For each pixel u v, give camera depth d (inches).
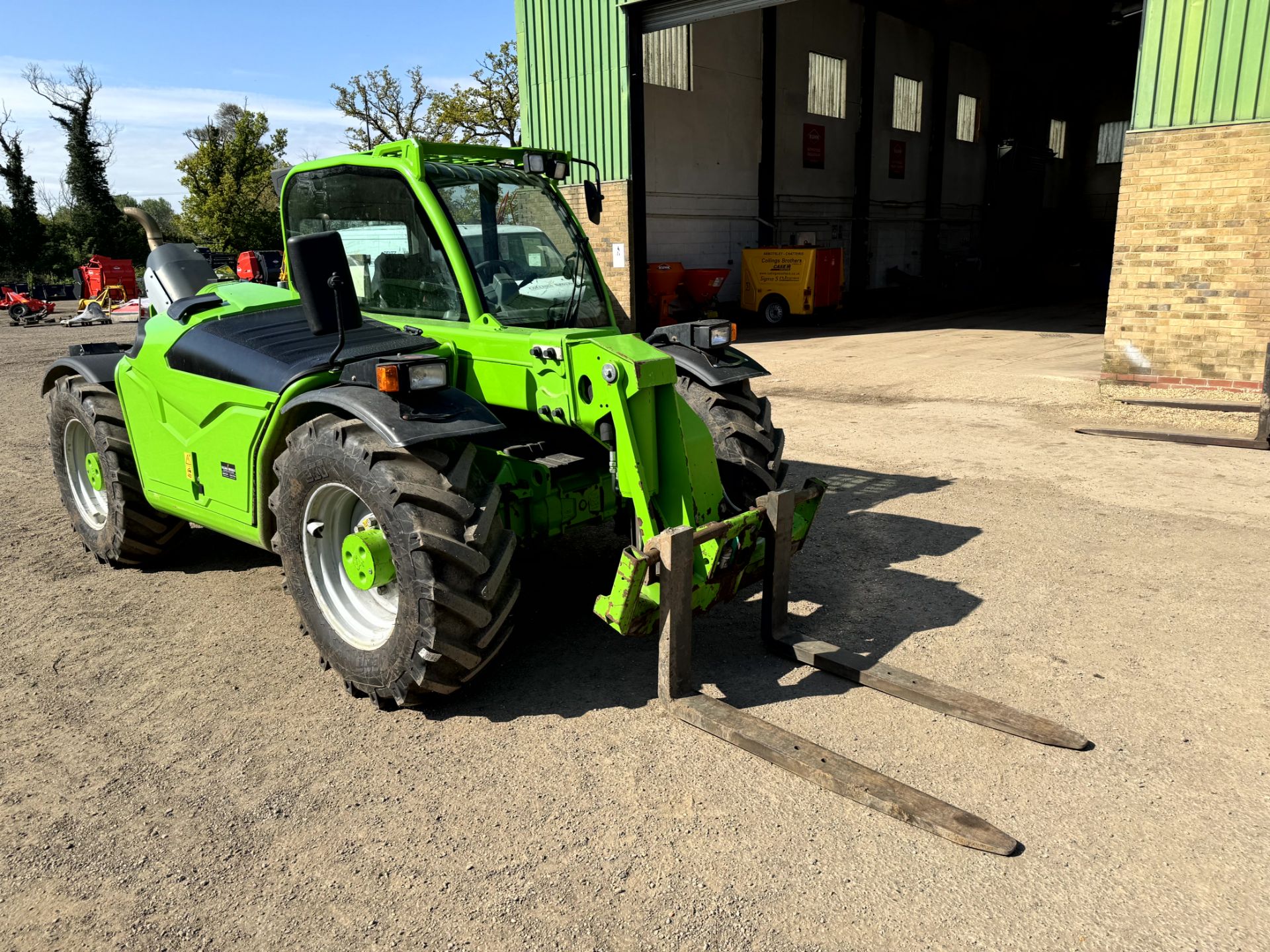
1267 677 132.2
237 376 139.2
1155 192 336.5
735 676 136.1
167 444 158.1
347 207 152.2
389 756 115.0
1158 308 344.8
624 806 103.7
